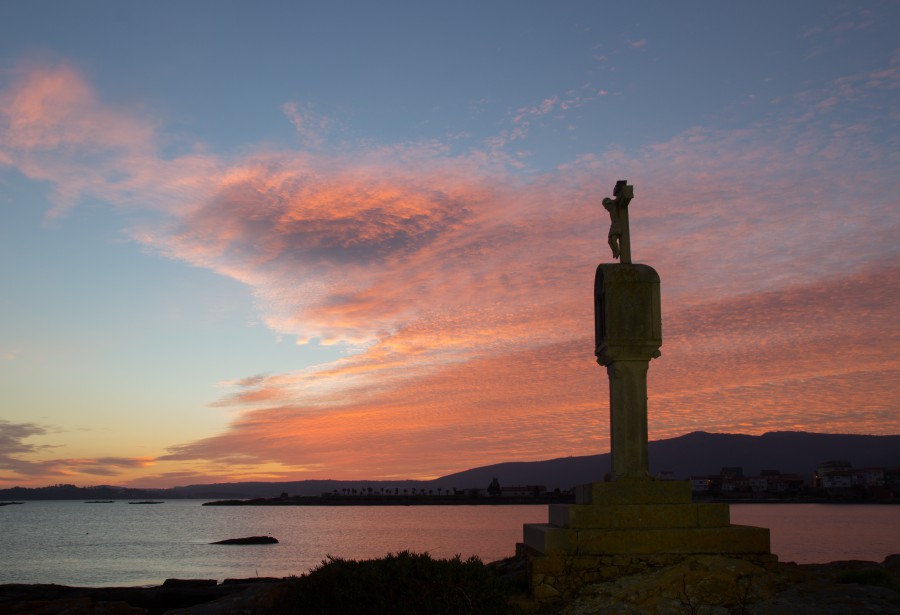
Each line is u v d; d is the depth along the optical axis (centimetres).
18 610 1742
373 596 1195
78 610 1730
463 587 1226
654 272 1652
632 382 1616
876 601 1290
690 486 1552
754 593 1356
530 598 1400
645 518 1502
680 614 1272
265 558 7375
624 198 1703
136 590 2947
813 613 1235
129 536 12669
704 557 1447
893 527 10675
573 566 1432
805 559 5466
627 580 1399
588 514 1501
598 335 1742
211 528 15750
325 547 8644
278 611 1308
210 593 2908
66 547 9719
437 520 17238
